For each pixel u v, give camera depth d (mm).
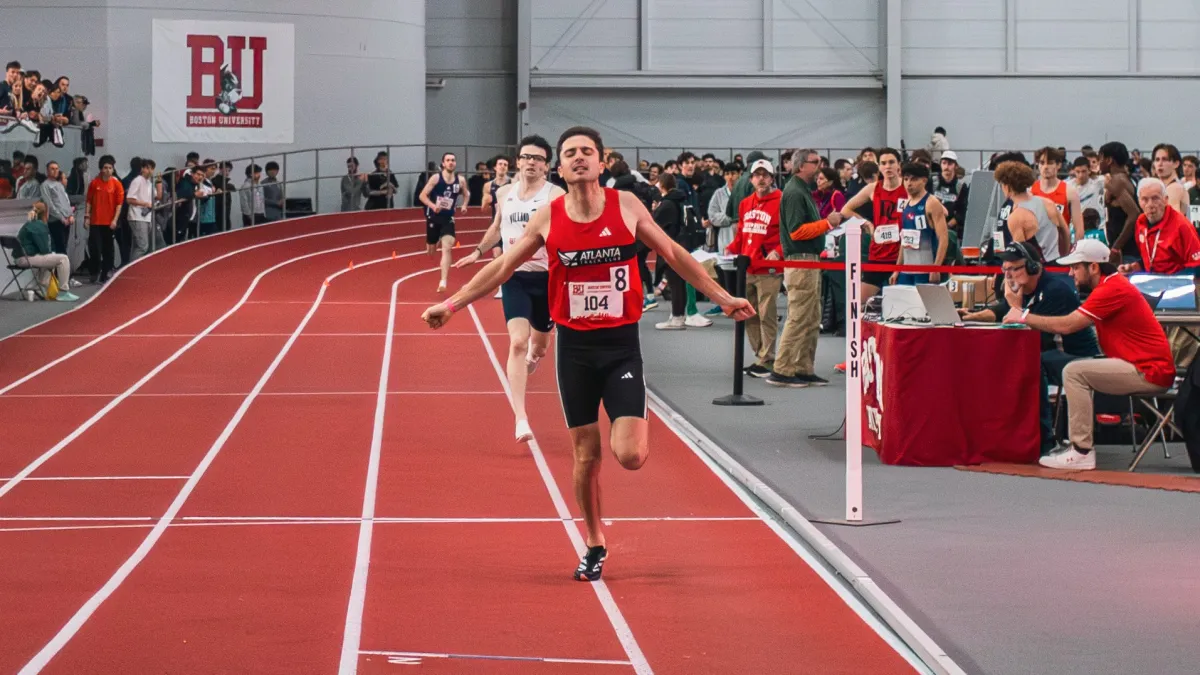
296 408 10844
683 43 30922
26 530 6871
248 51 26844
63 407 10883
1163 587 5523
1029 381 8148
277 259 22609
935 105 30984
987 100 30922
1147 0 30750
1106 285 7914
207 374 12742
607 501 7508
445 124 31234
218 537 6715
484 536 6738
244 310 18062
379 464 8617
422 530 6867
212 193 23953
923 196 10758
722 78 30719
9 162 19781
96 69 26203
